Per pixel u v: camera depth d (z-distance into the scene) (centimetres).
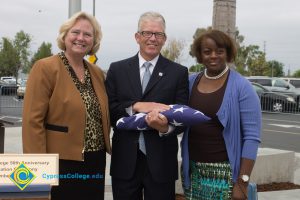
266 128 1520
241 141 325
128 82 350
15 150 869
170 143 353
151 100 344
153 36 344
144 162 350
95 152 337
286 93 2111
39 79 322
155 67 349
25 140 321
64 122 326
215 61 329
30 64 5112
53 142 327
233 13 619
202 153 331
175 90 346
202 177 334
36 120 320
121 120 336
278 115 1962
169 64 352
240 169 321
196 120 319
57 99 324
